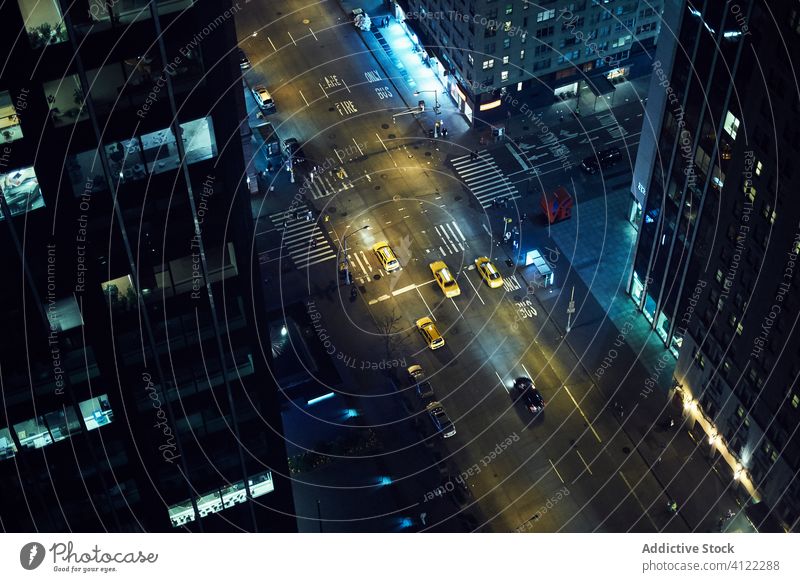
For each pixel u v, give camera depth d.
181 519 73.88
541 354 128.38
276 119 156.75
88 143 52.16
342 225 142.75
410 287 135.38
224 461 71.19
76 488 67.50
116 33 48.84
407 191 146.88
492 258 138.50
